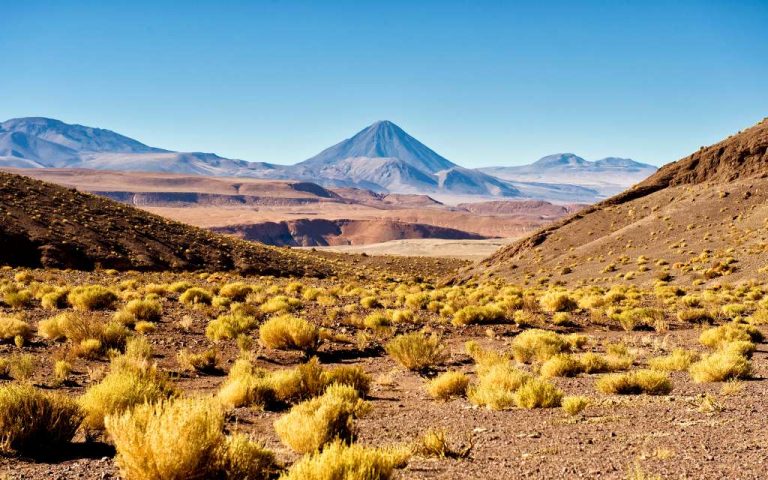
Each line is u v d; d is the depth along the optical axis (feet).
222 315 67.36
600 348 61.98
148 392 27.71
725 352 49.08
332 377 37.70
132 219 234.79
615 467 20.58
